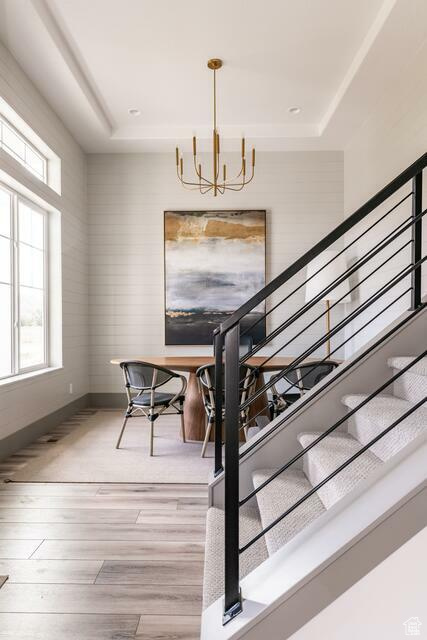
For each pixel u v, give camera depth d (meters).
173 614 1.64
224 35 3.50
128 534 2.26
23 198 4.07
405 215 3.85
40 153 4.49
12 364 3.87
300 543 1.31
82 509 2.56
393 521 1.10
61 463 3.38
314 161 5.64
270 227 5.65
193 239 5.62
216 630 1.19
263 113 4.86
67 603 1.70
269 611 1.13
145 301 5.66
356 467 1.73
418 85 3.61
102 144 5.34
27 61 3.61
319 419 2.31
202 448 3.80
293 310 5.61
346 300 5.12
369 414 1.87
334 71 4.04
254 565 1.72
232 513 1.28
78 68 3.91
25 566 1.96
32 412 3.98
